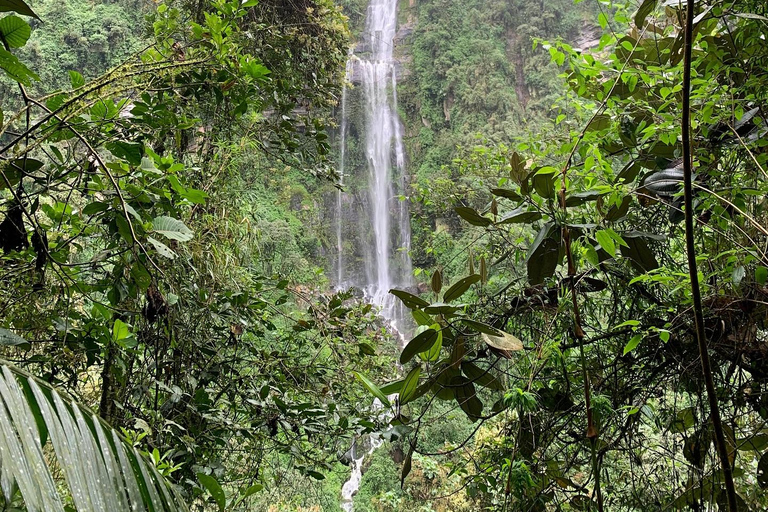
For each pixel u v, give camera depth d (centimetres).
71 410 72
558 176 142
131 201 160
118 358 177
